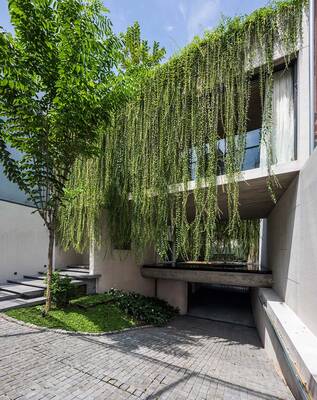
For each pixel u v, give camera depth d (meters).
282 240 5.50
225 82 4.96
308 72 4.18
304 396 2.30
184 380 3.34
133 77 5.87
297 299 4.07
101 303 6.46
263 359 4.85
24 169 4.96
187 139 5.47
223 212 7.84
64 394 2.69
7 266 7.24
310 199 3.49
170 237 6.36
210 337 6.14
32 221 8.09
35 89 4.40
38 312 5.12
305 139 4.14
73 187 6.77
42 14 4.04
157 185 5.80
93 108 4.71
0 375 2.93
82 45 4.28
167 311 8.05
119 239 7.27
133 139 6.27
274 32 4.61
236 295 13.59
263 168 4.61
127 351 4.12
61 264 9.00
